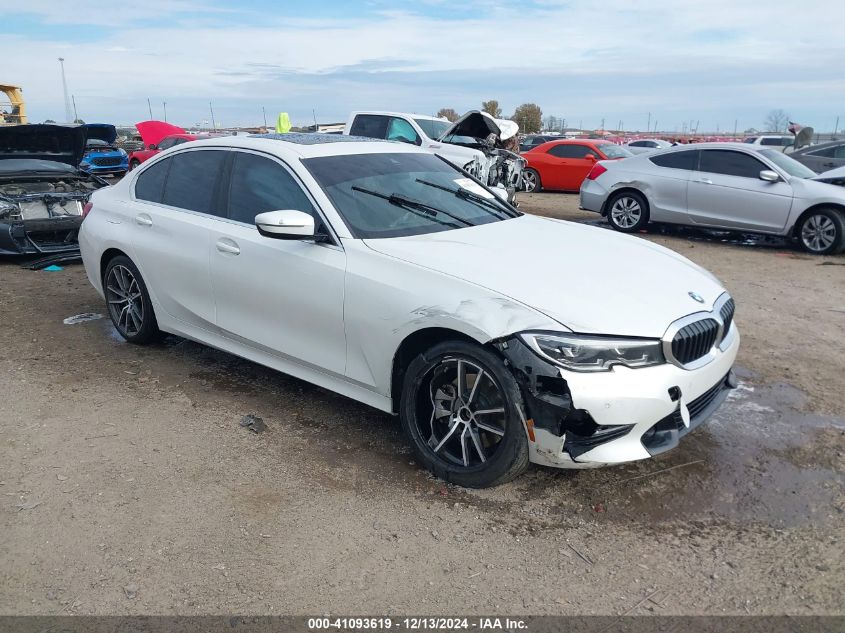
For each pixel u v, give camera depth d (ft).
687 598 8.40
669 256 12.96
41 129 27.76
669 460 11.75
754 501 10.52
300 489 10.75
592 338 9.41
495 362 9.85
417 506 10.32
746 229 32.50
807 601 8.32
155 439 12.32
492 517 10.06
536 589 8.56
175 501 10.36
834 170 32.55
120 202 16.67
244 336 13.64
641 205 35.37
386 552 9.24
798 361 16.65
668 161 34.65
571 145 59.00
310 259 12.04
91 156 68.44
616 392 9.36
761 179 31.58
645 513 10.21
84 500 10.36
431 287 10.55
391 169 14.03
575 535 9.66
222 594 8.40
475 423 10.48
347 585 8.60
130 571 8.79
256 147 13.87
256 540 9.45
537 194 59.16
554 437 9.54
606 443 9.63
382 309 10.98
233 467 11.38
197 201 14.69
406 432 11.28
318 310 12.00
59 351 16.84
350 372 11.86
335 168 13.20
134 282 16.58
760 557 9.18
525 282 10.35
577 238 13.14
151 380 15.07
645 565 9.03
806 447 12.25
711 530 9.79
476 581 8.70
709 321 10.64
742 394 14.61
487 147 39.70
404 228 12.44
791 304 22.06
